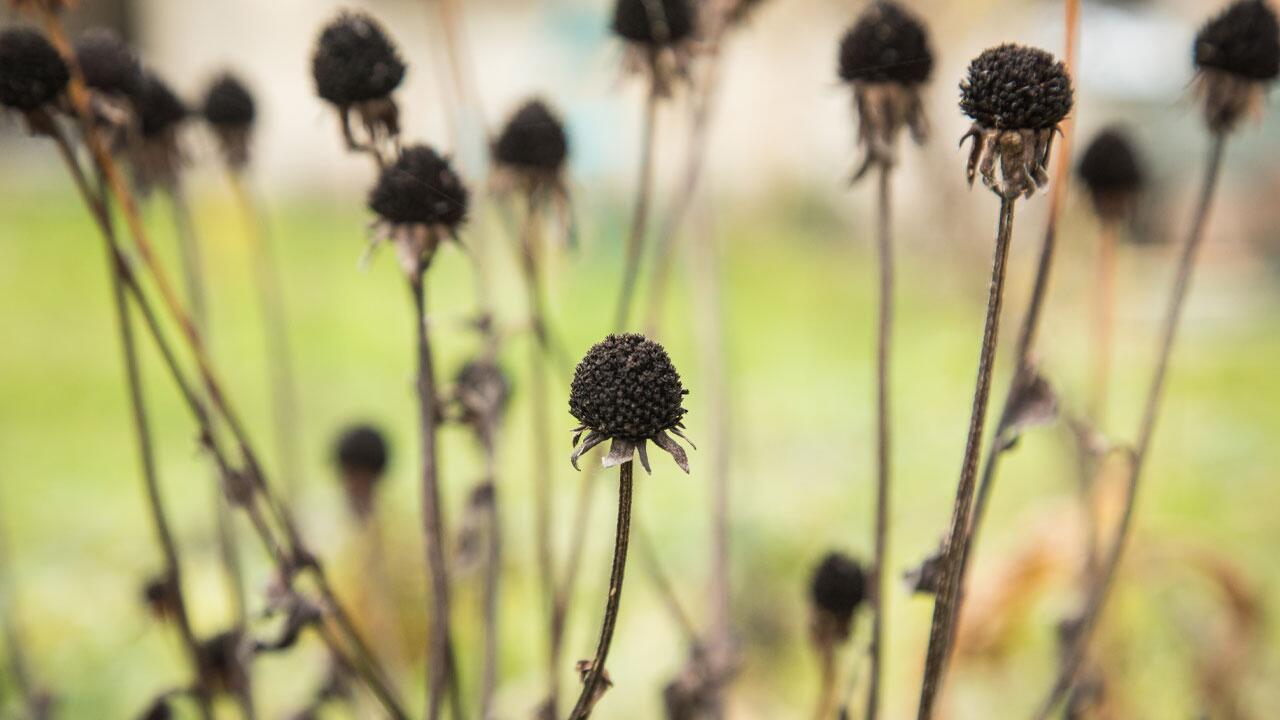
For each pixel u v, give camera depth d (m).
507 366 0.56
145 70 0.52
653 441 0.40
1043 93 0.40
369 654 0.48
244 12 2.41
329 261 2.32
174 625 0.52
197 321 0.54
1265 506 1.04
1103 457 0.51
